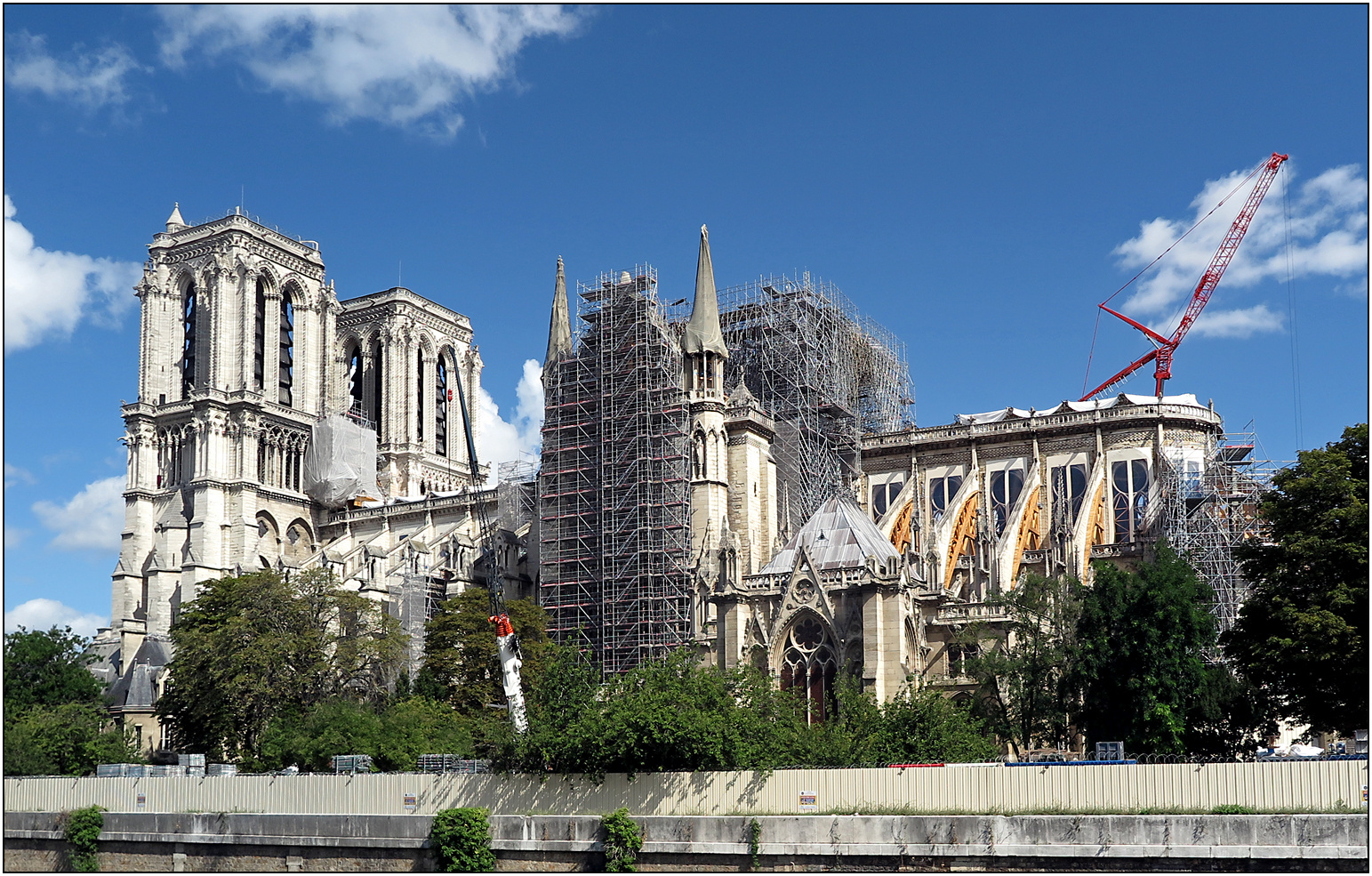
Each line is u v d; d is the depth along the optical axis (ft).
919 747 225.15
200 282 516.32
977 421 452.76
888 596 294.66
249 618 346.33
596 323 419.95
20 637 386.11
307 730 291.38
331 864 215.92
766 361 437.58
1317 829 163.94
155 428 508.94
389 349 589.73
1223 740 251.19
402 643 362.33
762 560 399.24
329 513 527.81
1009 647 289.94
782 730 223.10
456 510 497.46
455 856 205.05
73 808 244.22
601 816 204.54
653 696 214.28
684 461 391.65
